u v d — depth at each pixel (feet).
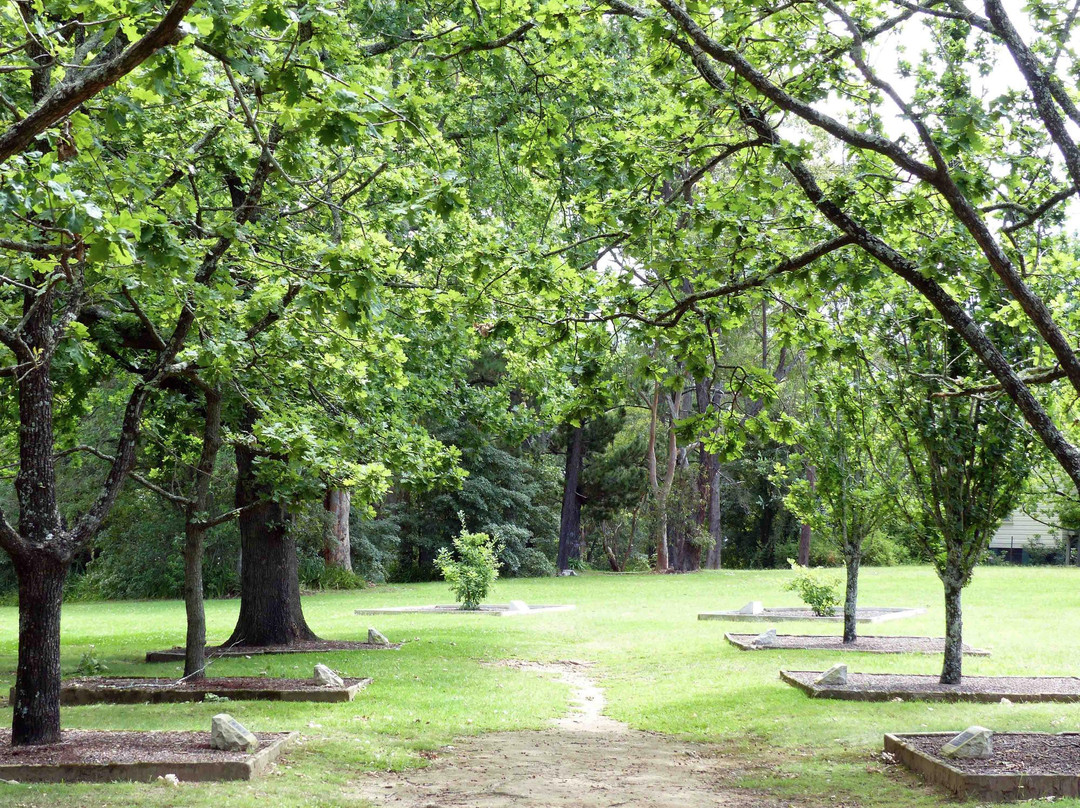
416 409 57.31
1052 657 50.67
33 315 30.86
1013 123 30.63
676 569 167.84
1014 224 32.09
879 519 57.67
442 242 46.50
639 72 51.55
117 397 60.64
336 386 43.32
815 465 57.82
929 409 40.75
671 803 25.59
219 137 36.63
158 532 124.06
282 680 43.04
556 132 34.24
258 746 29.30
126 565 126.72
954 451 40.19
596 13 30.50
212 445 41.47
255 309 31.37
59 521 30.94
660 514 152.97
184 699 39.86
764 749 32.09
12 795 24.38
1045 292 34.88
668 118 32.17
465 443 61.67
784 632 65.26
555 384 53.21
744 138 33.40
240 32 19.57
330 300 22.36
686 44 29.12
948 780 25.95
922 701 38.78
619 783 27.81
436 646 60.39
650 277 33.27
